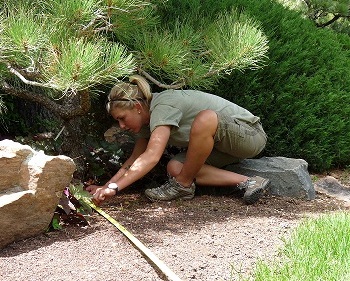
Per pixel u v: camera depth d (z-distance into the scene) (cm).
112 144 477
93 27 370
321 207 436
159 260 288
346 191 502
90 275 280
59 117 464
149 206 411
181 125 415
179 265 294
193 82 404
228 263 299
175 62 383
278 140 546
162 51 382
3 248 315
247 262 301
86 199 366
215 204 420
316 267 283
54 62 328
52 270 285
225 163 455
